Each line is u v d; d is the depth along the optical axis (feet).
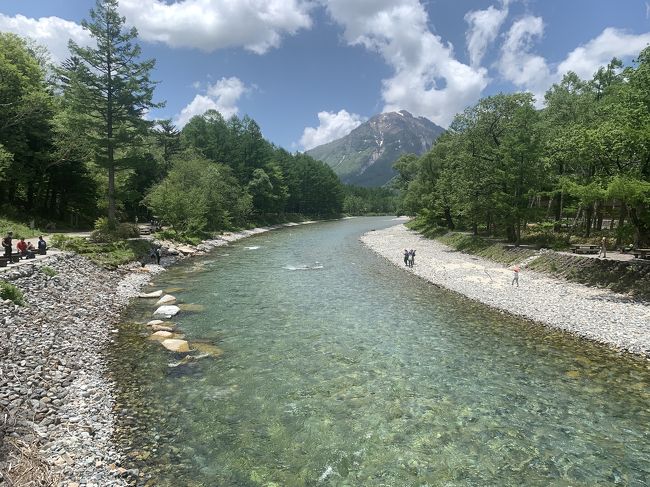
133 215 221.05
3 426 31.86
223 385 46.24
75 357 49.88
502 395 44.86
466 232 192.34
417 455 34.09
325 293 93.45
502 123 151.33
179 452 33.37
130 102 132.05
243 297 88.89
